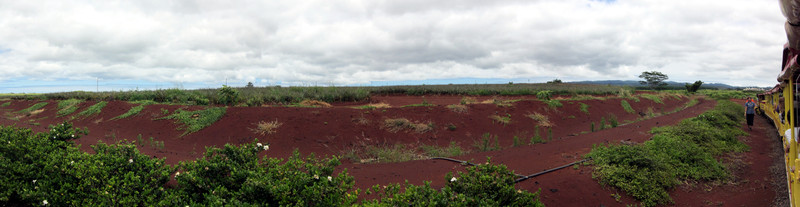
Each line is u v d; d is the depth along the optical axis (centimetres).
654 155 772
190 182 461
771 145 1109
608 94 3472
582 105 2150
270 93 1989
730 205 630
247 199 414
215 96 1822
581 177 712
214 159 516
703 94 4847
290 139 1191
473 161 928
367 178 762
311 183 451
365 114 1437
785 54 538
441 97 2845
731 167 831
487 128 1523
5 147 562
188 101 1762
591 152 850
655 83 7431
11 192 454
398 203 390
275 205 421
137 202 427
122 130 1355
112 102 1744
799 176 444
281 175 461
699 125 1191
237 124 1294
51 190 458
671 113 2322
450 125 1455
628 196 644
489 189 429
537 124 1681
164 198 430
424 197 396
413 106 1616
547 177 725
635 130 1380
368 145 1205
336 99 2081
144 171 500
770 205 621
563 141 1233
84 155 507
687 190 696
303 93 2039
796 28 321
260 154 1078
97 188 446
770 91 1428
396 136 1314
